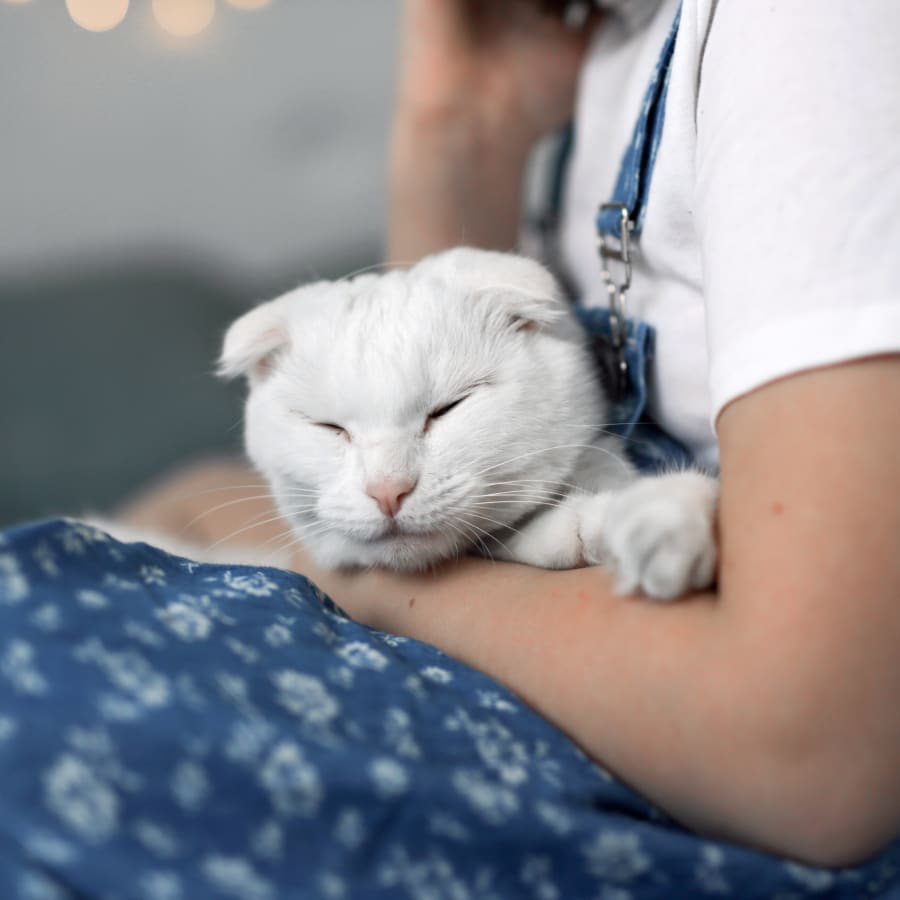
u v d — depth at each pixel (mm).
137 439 2279
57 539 646
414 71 1525
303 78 2926
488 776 635
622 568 717
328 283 1233
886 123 647
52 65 2748
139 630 628
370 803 584
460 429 1032
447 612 868
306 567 1151
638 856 622
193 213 2945
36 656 579
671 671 645
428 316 1067
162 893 536
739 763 614
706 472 926
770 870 628
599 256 1113
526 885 617
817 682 596
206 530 1556
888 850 687
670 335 966
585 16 1460
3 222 2787
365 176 2986
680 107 866
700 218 763
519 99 1541
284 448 1107
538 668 731
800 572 606
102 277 2633
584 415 1100
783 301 640
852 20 675
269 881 557
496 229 1615
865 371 621
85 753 547
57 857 525
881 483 607
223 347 1195
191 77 2854
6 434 2236
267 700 625
